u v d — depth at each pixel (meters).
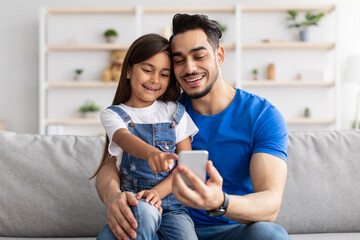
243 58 4.87
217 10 4.74
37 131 4.96
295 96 4.87
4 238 1.37
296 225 1.42
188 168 0.88
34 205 1.40
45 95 4.75
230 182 1.30
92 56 4.92
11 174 1.42
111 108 1.35
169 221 1.18
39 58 4.84
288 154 1.48
